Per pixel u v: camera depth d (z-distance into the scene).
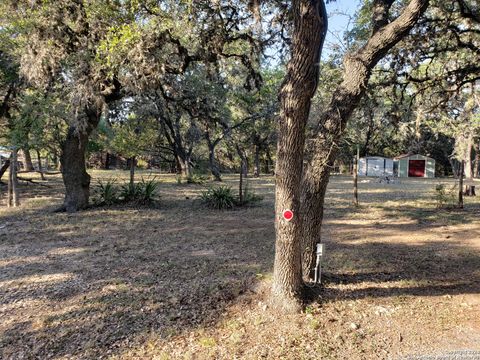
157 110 13.54
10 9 7.54
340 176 33.28
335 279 4.52
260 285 4.26
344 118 4.00
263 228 8.11
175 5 6.43
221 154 35.91
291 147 3.40
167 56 7.75
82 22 7.73
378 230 8.00
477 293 4.20
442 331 3.31
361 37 6.18
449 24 6.46
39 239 6.98
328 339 3.13
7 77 11.45
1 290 4.36
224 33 6.98
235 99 22.56
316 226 4.19
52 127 9.55
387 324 3.42
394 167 35.28
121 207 10.99
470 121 15.19
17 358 2.95
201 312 3.67
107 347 3.07
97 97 8.09
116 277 4.77
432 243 6.70
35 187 17.44
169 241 6.83
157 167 36.94
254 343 3.07
